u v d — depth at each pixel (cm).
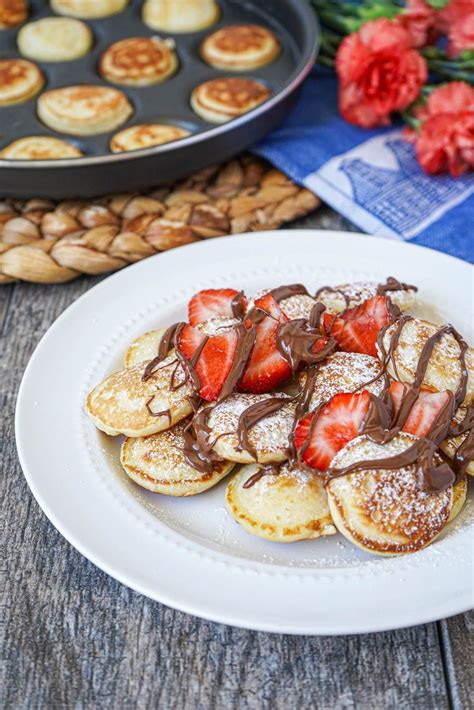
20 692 51
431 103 70
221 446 54
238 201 70
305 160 72
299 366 56
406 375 55
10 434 59
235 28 79
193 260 63
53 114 73
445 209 69
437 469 52
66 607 53
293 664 51
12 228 68
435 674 51
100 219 68
